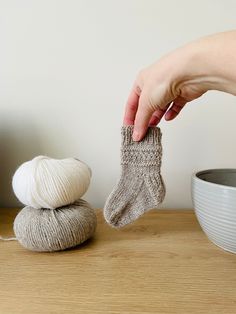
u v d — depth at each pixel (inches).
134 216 13.1
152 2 15.8
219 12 15.6
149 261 11.3
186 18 15.7
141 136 12.1
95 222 13.2
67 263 11.3
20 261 11.5
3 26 16.5
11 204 18.3
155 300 8.8
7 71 16.9
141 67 16.3
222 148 16.6
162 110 12.4
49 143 17.3
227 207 10.8
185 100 11.9
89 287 9.6
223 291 9.3
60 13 16.2
